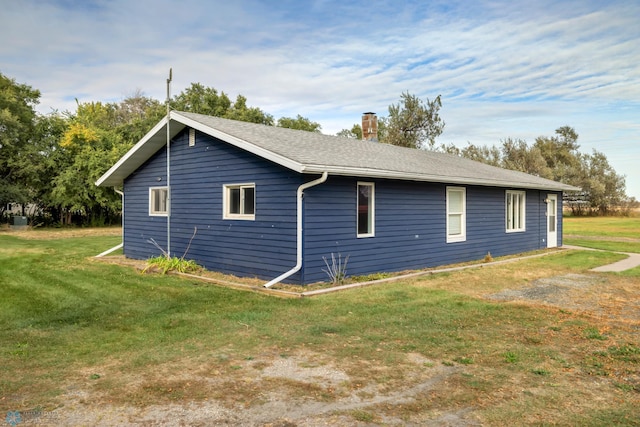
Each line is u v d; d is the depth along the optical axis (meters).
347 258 10.05
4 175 27.58
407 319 6.70
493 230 14.89
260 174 10.06
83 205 28.72
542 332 6.05
